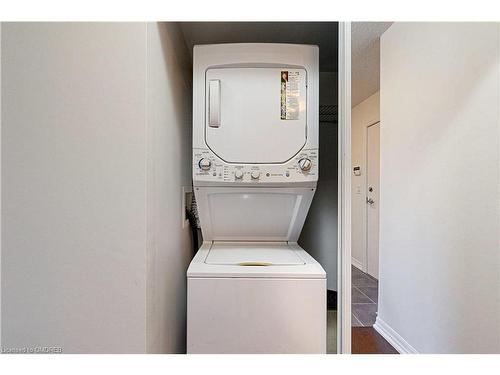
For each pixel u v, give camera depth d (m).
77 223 1.15
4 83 1.15
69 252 1.15
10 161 1.16
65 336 1.16
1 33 1.15
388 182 2.05
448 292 1.88
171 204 1.62
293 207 1.91
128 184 1.14
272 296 1.41
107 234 1.15
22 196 1.16
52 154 1.15
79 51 1.14
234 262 1.59
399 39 1.97
